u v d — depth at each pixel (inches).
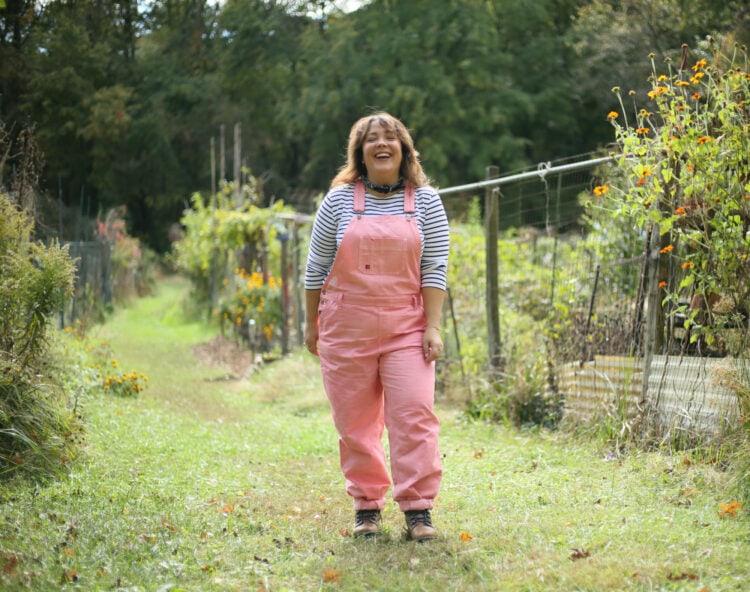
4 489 175.6
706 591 120.9
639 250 274.7
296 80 1307.8
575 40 810.2
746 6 348.5
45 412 207.6
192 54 1109.1
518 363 283.0
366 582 134.5
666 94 223.5
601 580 127.7
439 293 159.8
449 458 229.0
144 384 361.4
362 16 1250.0
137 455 224.1
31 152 318.3
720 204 199.6
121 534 150.9
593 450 221.3
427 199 160.2
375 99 1221.7
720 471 183.0
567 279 286.4
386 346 157.2
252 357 486.9
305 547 153.3
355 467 160.7
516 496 183.6
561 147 1096.8
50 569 133.0
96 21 621.3
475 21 1134.4
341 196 160.1
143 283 976.9
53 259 212.8
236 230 605.3
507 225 440.8
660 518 159.0
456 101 1144.8
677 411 208.7
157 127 1092.5
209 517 167.8
